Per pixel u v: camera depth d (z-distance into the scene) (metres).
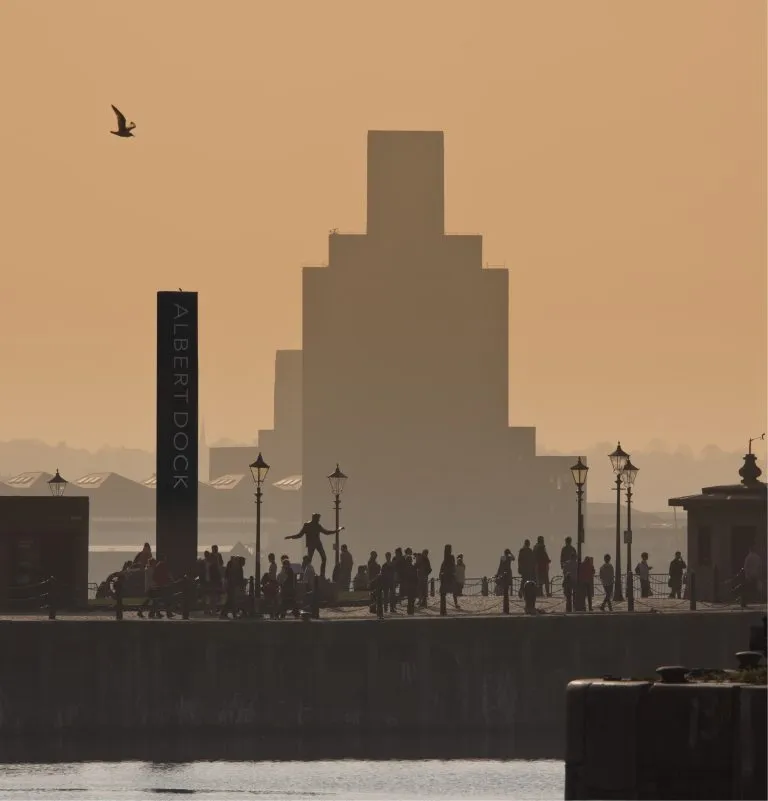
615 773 168.38
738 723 165.75
